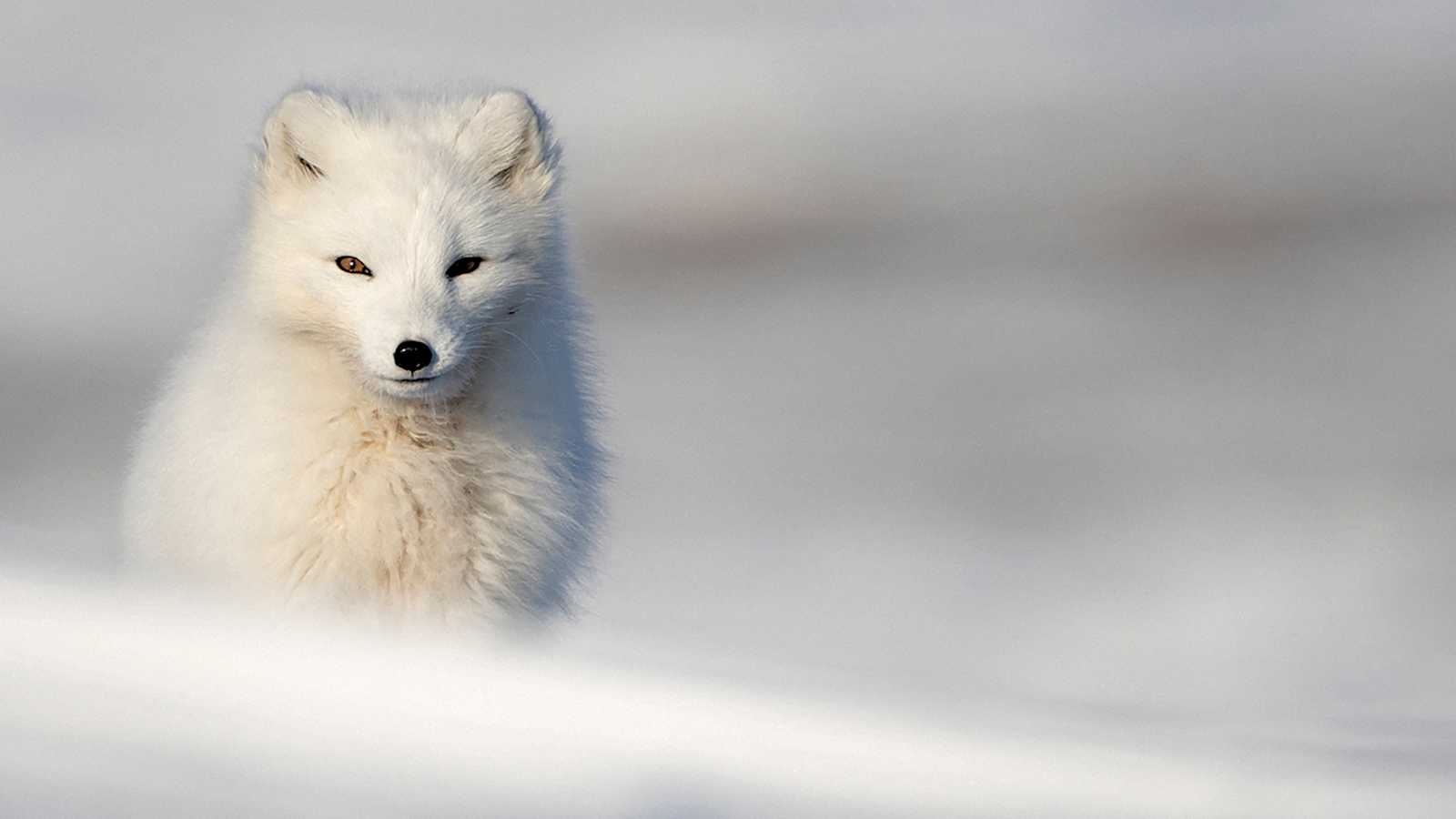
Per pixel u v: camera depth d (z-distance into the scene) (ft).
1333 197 142.72
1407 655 45.21
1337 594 51.31
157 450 22.27
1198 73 196.44
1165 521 61.31
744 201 147.13
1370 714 17.08
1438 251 123.13
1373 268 119.34
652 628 40.32
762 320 109.81
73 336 98.99
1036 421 80.48
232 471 20.71
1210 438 76.38
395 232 21.26
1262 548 57.06
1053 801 11.44
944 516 61.93
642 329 107.14
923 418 81.30
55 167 151.64
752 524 59.52
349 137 22.24
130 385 88.58
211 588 20.84
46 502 61.93
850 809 10.86
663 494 64.03
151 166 154.40
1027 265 126.93
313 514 20.76
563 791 10.34
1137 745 12.80
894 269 125.70
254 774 9.67
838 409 83.20
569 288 23.66
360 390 21.09
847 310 111.96
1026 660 43.98
